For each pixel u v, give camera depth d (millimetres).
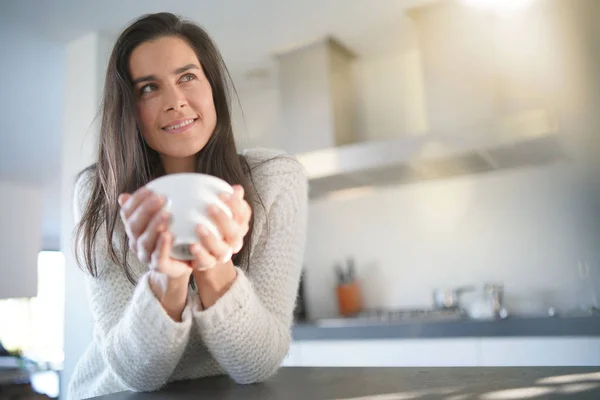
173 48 884
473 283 2855
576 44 2674
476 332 2184
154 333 711
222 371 928
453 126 2631
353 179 2836
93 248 915
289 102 3061
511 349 2123
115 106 917
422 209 3041
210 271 724
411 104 3160
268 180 982
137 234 593
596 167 2623
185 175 597
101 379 898
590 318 1991
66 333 2500
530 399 535
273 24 2775
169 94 872
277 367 812
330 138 2922
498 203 2840
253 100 3664
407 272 3045
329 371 880
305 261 3355
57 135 4086
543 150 2451
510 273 2771
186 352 885
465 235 2908
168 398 691
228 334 732
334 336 2467
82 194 992
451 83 2662
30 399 5055
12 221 5004
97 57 2658
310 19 2748
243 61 3164
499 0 2611
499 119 2324
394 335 2328
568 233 2666
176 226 581
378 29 2895
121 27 2646
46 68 3059
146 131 901
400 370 827
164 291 714
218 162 973
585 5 2656
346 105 3078
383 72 3262
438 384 669
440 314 2648
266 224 954
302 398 630
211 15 2633
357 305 3102
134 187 923
